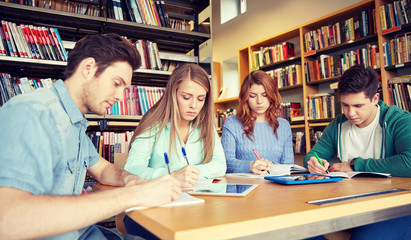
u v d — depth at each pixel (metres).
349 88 1.46
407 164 1.19
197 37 3.14
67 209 0.53
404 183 1.00
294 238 0.57
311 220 0.60
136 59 0.82
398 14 2.79
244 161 1.58
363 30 3.12
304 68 3.73
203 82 1.33
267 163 1.45
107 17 2.69
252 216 0.55
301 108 4.10
